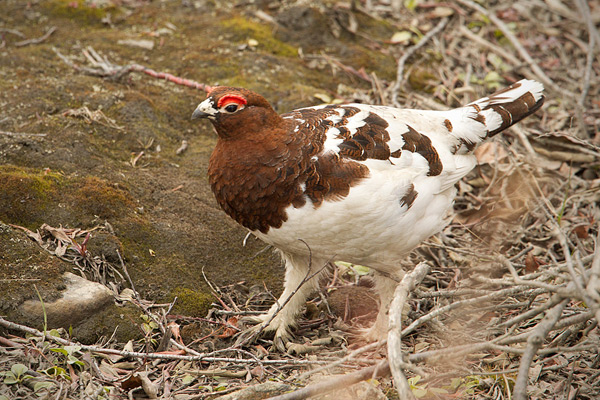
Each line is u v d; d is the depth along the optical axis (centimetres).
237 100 605
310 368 645
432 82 1083
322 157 602
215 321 696
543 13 1249
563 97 1053
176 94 969
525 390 482
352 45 1134
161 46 1072
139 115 902
